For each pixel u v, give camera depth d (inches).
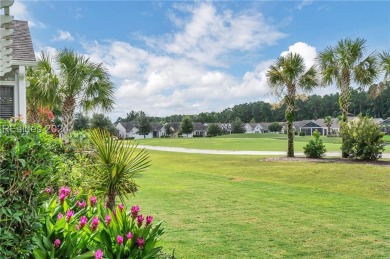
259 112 3855.8
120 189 173.9
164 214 244.7
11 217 80.6
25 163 84.5
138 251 103.9
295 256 162.7
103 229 105.7
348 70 663.1
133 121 3348.9
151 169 564.1
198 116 3809.1
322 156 698.2
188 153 996.6
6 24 150.6
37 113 536.1
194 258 158.6
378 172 457.4
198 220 228.1
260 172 499.8
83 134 294.8
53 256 87.6
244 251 168.7
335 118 3235.7
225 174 497.0
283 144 1373.0
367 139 616.4
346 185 377.1
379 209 261.7
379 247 175.8
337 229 207.5
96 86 535.8
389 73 642.8
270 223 221.1
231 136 2620.6
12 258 82.3
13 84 385.4
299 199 301.0
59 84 523.2
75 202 128.7
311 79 685.9
